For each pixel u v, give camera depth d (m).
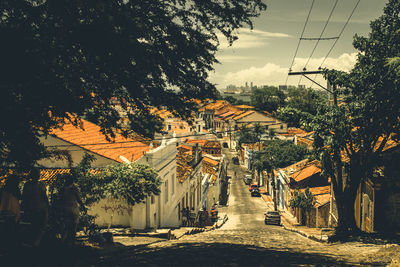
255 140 98.50
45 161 21.55
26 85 7.35
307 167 46.03
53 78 7.72
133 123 11.64
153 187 18.36
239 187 77.31
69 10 7.80
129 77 9.47
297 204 34.09
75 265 8.80
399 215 20.62
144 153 22.88
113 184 17.58
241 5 10.97
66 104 8.38
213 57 11.48
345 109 19.22
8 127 7.87
